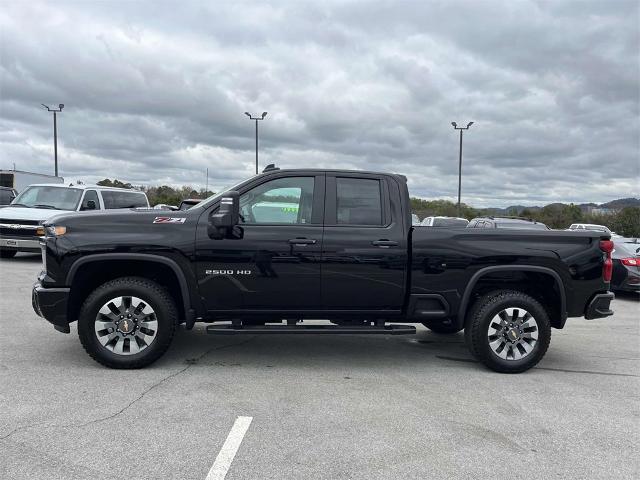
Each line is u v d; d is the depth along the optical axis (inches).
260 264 202.1
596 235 217.6
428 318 213.9
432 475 126.2
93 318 196.2
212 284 202.1
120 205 582.9
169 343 202.5
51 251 196.5
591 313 216.8
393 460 133.3
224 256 200.7
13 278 421.1
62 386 180.7
